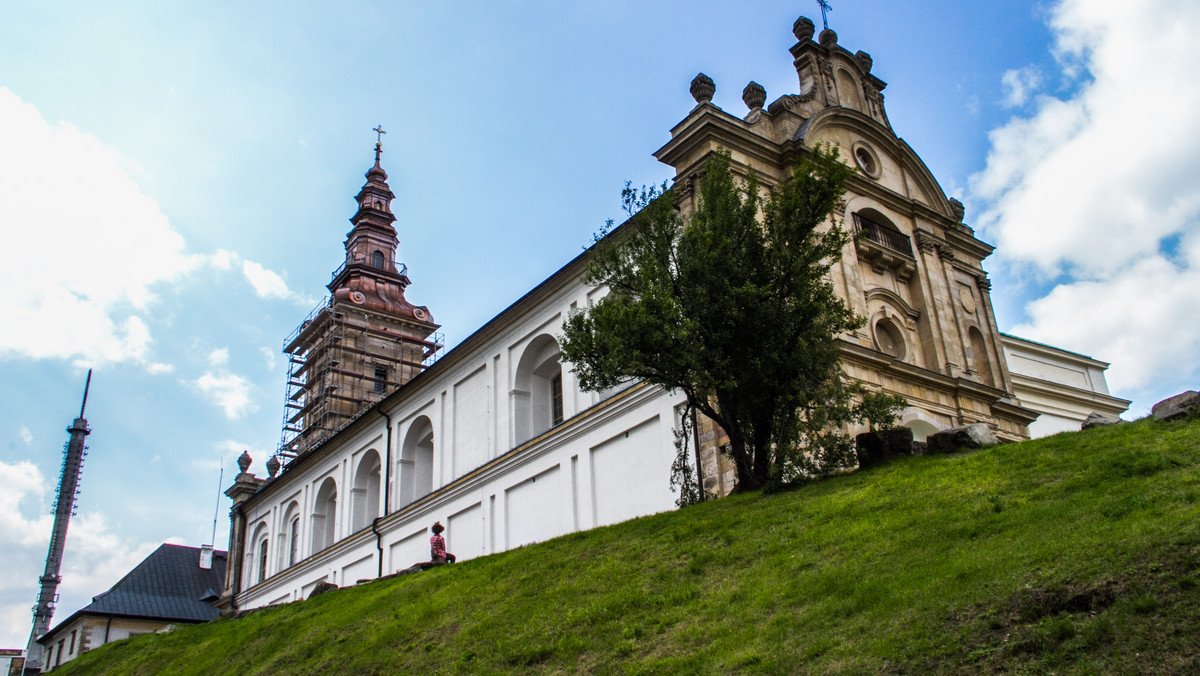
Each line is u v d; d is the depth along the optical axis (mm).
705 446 24234
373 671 15086
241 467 58906
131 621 54188
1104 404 42594
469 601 16750
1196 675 7262
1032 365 41031
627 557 15828
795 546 13430
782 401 18859
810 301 18984
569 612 13961
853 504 14562
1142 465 12016
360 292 61000
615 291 20453
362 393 56969
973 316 32969
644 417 27062
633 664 11297
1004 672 8172
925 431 28125
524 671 12555
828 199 19547
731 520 15820
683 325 18312
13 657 64438
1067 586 9062
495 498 33219
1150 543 9273
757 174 28156
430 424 40906
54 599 65188
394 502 40469
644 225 20641
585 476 28969
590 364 19719
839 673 9102
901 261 30719
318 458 48781
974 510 12406
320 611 21156
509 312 34156
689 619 12156
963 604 9508
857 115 31484
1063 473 13031
